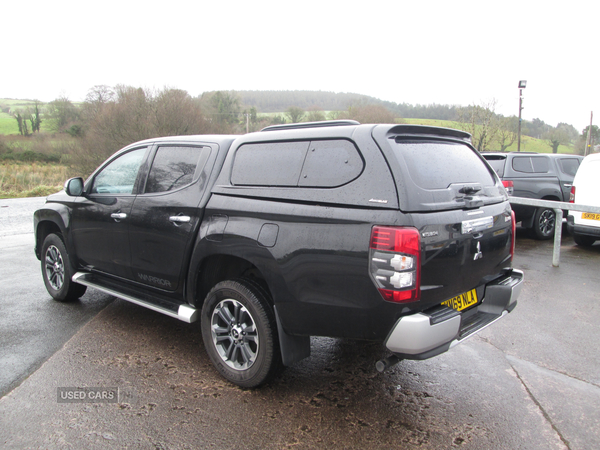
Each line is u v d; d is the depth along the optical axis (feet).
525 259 22.45
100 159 88.89
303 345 9.75
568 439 8.28
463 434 8.41
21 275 19.81
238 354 10.19
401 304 7.70
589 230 23.65
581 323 13.99
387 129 8.45
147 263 11.98
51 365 11.08
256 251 9.27
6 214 41.98
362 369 11.04
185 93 98.37
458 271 8.66
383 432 8.45
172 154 12.01
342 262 8.14
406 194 7.79
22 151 129.59
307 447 7.98
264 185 9.72
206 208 10.46
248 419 8.84
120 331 13.28
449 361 11.47
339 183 8.54
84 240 14.02
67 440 8.13
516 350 12.12
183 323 14.01
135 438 8.21
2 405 9.28
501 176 28.50
